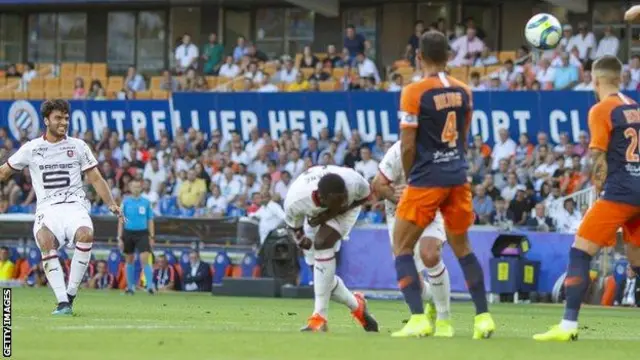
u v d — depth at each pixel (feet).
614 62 94.07
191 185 253.85
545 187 229.04
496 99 249.75
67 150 130.72
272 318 133.18
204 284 229.25
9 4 338.13
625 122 92.63
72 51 345.92
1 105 295.28
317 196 98.73
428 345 83.56
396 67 285.02
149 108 281.54
